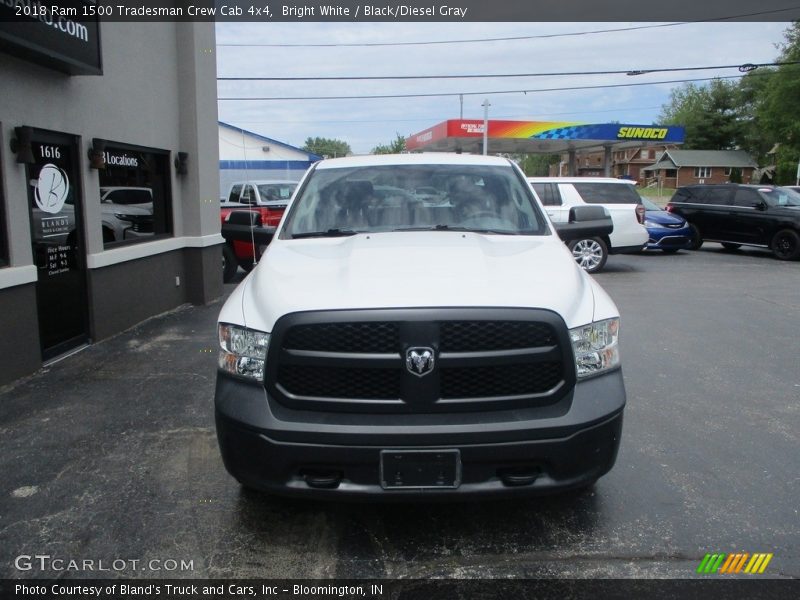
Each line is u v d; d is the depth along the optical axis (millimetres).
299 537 3371
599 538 3350
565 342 2996
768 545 3275
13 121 5746
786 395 5543
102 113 7230
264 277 3410
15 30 5238
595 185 13422
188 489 3852
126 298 7855
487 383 2980
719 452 4383
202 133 9430
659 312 9078
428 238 3916
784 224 15344
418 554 3229
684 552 3225
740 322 8422
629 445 4492
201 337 7504
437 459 2889
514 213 4359
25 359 5949
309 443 2910
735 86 74875
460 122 32156
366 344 2941
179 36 9062
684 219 17172
